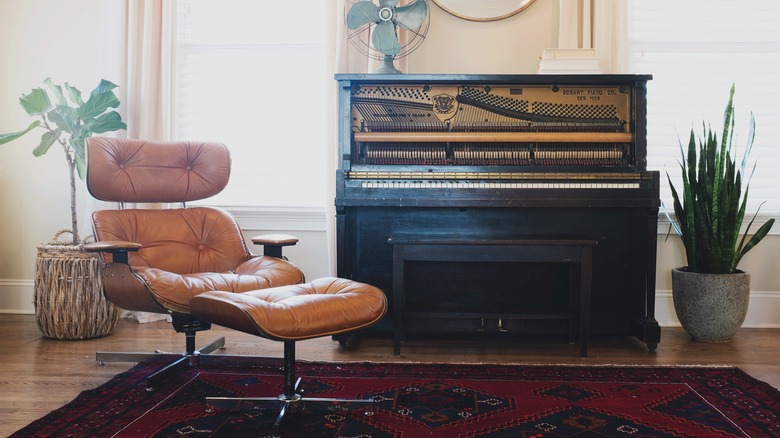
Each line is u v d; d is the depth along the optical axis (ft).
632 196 11.18
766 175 13.56
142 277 8.74
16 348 11.49
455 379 9.71
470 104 11.96
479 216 11.68
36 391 9.13
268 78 14.44
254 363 10.05
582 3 13.07
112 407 8.41
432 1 13.65
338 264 11.53
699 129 13.67
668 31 13.65
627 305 11.72
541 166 11.63
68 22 14.20
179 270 10.48
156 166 10.80
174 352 11.19
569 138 11.57
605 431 7.68
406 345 11.81
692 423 7.95
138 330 12.91
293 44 14.26
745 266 13.58
